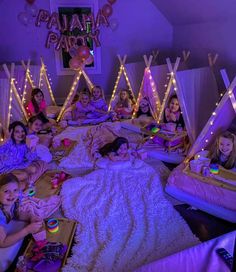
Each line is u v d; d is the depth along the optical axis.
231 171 2.78
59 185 3.02
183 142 3.70
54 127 4.50
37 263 1.98
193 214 2.63
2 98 3.98
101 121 4.86
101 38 6.09
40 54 6.04
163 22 6.11
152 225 2.40
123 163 3.26
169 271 1.62
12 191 2.19
